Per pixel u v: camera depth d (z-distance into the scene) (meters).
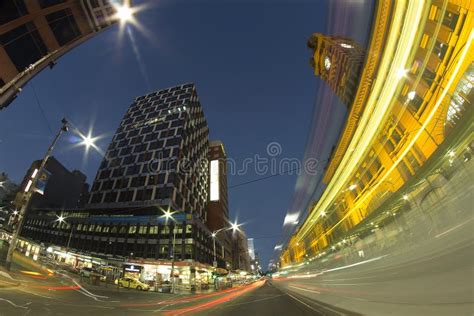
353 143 26.62
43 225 66.75
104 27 28.66
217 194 60.09
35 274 21.36
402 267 14.79
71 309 9.48
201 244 56.22
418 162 20.08
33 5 20.88
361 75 30.58
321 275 37.12
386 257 23.89
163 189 60.25
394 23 16.12
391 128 22.02
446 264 10.36
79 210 65.00
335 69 53.84
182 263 47.66
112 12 27.86
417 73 19.78
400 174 21.97
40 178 18.44
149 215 56.84
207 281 55.12
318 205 41.31
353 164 28.58
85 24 26.06
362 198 28.16
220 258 73.94
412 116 20.19
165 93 88.19
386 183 23.72
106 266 46.09
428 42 18.95
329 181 35.69
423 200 18.89
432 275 9.48
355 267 29.91
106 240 54.91
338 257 36.16
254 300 16.36
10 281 13.80
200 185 79.94
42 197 77.88
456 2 17.19
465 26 16.66
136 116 81.94
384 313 6.75
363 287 12.20
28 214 71.44
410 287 8.79
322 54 59.59
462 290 6.59
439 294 6.86
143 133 75.00
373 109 21.81
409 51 15.93
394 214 22.66
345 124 31.92
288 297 16.73
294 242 68.38
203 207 80.12
